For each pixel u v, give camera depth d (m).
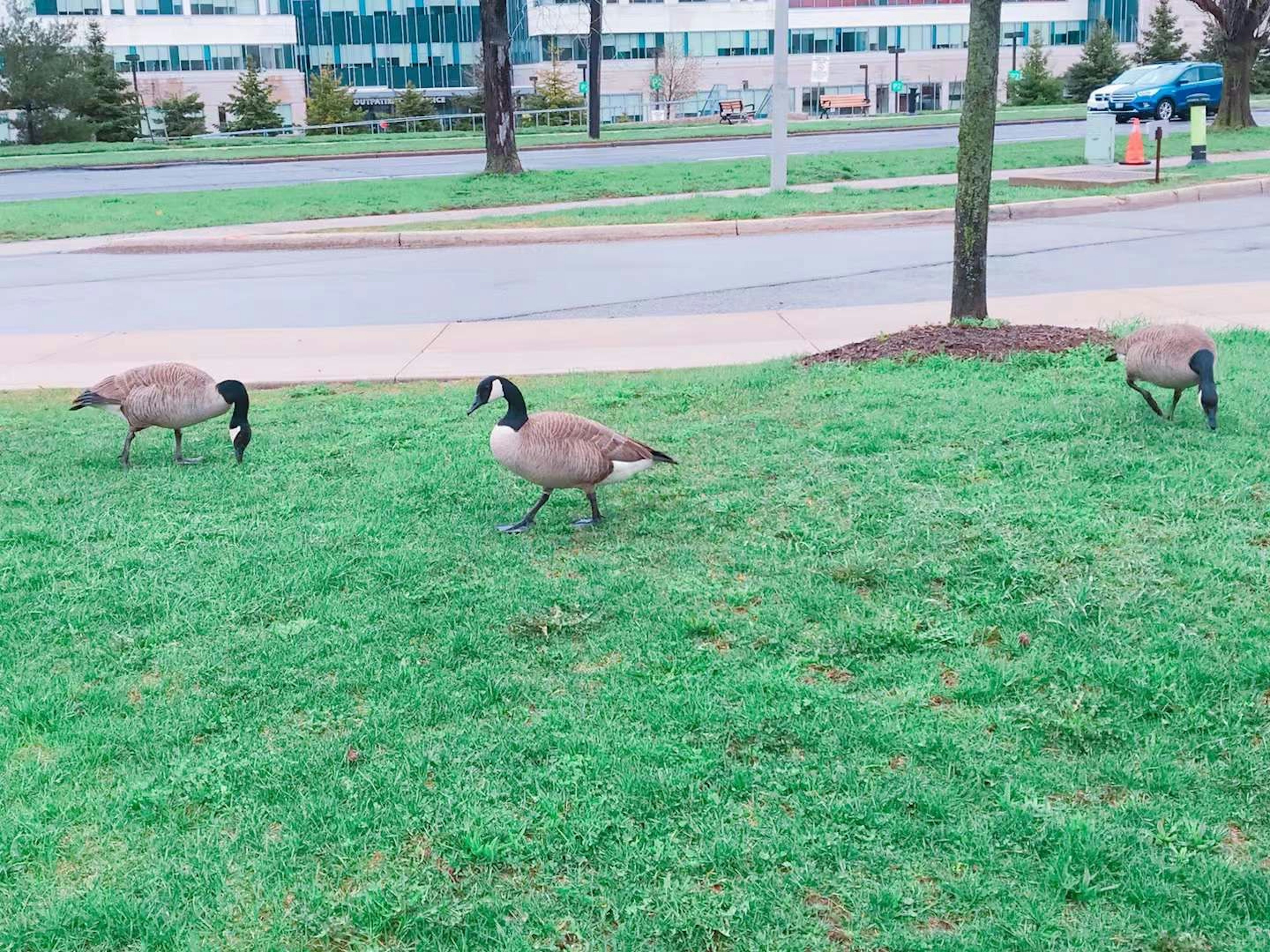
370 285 11.23
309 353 8.23
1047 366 6.70
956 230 7.44
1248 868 2.59
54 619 3.99
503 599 4.03
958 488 4.88
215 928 2.56
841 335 8.12
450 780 3.03
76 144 37.53
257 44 59.41
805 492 4.92
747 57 59.66
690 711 3.28
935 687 3.38
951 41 61.22
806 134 30.94
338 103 49.31
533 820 2.87
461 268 12.03
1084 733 3.11
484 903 2.58
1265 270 9.94
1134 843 2.68
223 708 3.41
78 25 53.59
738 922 2.51
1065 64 60.56
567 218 14.38
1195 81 27.38
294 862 2.74
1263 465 4.86
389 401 6.85
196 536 4.72
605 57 58.59
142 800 2.96
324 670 3.61
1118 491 4.71
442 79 64.56
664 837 2.79
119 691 3.51
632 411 6.31
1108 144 18.41
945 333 7.29
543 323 9.04
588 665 3.62
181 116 47.16
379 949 2.49
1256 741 3.05
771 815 2.84
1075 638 3.58
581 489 4.62
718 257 12.05
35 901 2.64
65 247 14.25
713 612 3.90
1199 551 4.09
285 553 4.49
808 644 3.66
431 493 5.18
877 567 4.14
